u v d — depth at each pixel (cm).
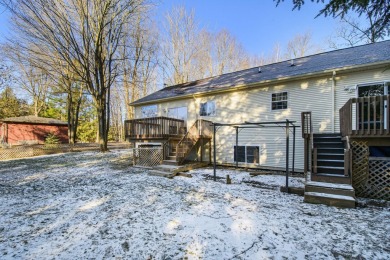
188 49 2766
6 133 2070
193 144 1039
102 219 423
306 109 852
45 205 513
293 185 673
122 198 562
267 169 950
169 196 575
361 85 742
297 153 877
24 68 2323
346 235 340
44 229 381
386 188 528
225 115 1082
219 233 354
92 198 566
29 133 2245
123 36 1833
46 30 1455
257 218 413
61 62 1897
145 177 836
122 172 950
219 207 481
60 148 1820
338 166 592
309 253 293
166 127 1076
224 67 2933
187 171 945
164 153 1040
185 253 297
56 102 3158
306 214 432
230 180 720
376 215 424
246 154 1016
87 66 1603
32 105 3130
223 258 284
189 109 1222
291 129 888
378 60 688
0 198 573
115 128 3769
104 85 1783
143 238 342
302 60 1111
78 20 1535
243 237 339
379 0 422
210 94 1134
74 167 1090
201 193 601
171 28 2719
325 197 489
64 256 295
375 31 473
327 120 804
